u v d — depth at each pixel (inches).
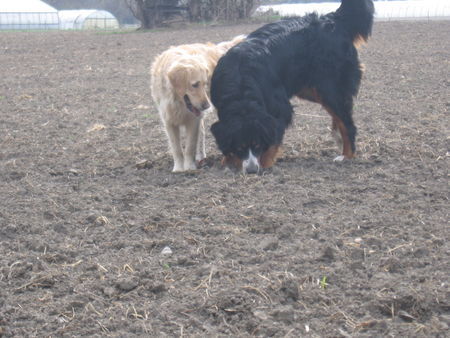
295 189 185.5
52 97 319.9
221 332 137.2
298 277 148.8
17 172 205.2
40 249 162.4
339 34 208.4
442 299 141.1
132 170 207.0
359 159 207.9
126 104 299.4
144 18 899.4
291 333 135.6
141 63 454.9
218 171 201.3
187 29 818.2
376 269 150.7
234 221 170.6
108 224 171.8
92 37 783.1
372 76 338.6
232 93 195.8
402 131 233.1
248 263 155.0
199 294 145.4
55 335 137.7
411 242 158.4
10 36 882.8
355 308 140.7
